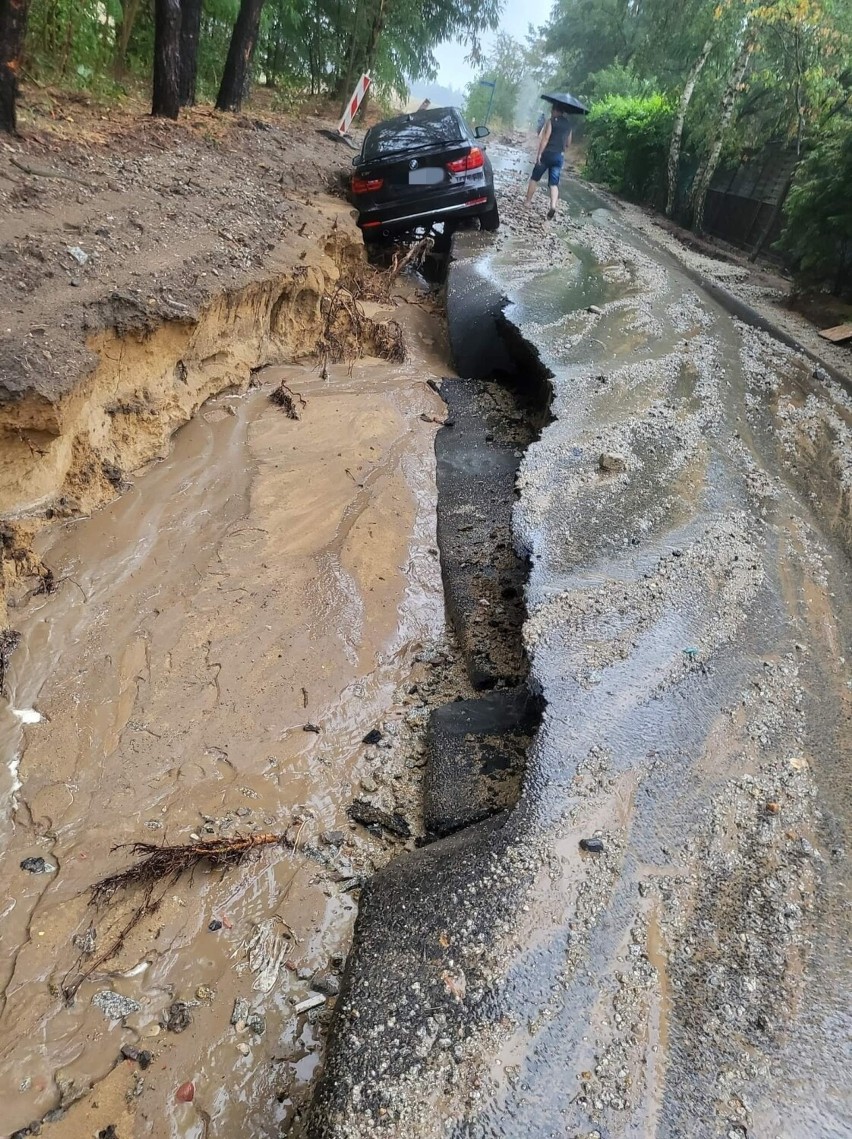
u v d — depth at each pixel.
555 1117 1.92
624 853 2.59
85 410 4.45
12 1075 2.26
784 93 12.48
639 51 24.02
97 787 3.13
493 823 2.74
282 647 3.96
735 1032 2.12
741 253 12.66
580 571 4.03
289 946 2.70
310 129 12.62
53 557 4.14
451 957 2.27
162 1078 2.30
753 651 3.54
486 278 8.73
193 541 4.54
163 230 6.01
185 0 9.59
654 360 6.76
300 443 5.75
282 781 3.30
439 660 4.10
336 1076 2.01
